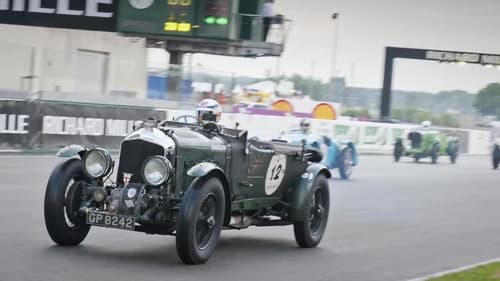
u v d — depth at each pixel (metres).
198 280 10.52
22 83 33.00
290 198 14.43
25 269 10.46
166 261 11.80
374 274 12.16
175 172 11.54
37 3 48.44
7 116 28.50
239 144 12.89
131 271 10.80
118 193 11.38
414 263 13.55
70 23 48.47
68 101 34.28
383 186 29.44
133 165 11.70
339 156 31.02
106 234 13.99
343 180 30.97
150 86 38.41
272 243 14.88
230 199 12.02
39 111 29.48
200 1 45.69
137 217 11.19
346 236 16.50
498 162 45.78
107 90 37.06
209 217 11.59
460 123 93.62
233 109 41.00
